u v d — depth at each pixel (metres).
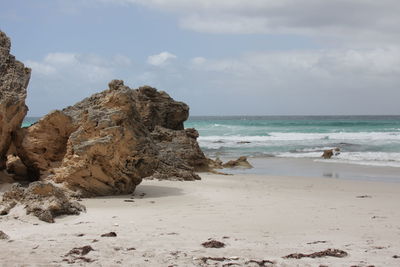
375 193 18.14
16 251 8.09
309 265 7.48
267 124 96.50
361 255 8.12
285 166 31.69
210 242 8.76
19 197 11.95
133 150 16.11
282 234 9.88
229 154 41.34
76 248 8.27
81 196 15.16
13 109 16.78
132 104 16.69
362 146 46.91
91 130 15.54
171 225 10.70
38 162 16.98
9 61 17.86
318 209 13.37
